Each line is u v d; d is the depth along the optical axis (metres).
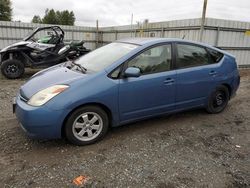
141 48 3.90
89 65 3.96
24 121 3.27
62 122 3.33
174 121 4.61
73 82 3.41
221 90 4.97
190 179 2.90
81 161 3.20
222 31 11.21
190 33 11.12
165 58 4.11
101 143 3.69
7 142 3.65
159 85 3.98
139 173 2.98
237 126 4.52
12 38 15.32
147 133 4.07
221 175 3.00
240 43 11.96
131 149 3.54
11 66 9.07
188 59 4.38
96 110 3.57
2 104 5.55
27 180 2.80
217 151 3.58
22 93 3.57
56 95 3.28
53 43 9.59
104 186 2.73
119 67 3.68
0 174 2.90
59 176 2.88
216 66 4.72
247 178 2.96
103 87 3.51
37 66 9.41
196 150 3.58
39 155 3.33
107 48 4.42
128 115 3.84
